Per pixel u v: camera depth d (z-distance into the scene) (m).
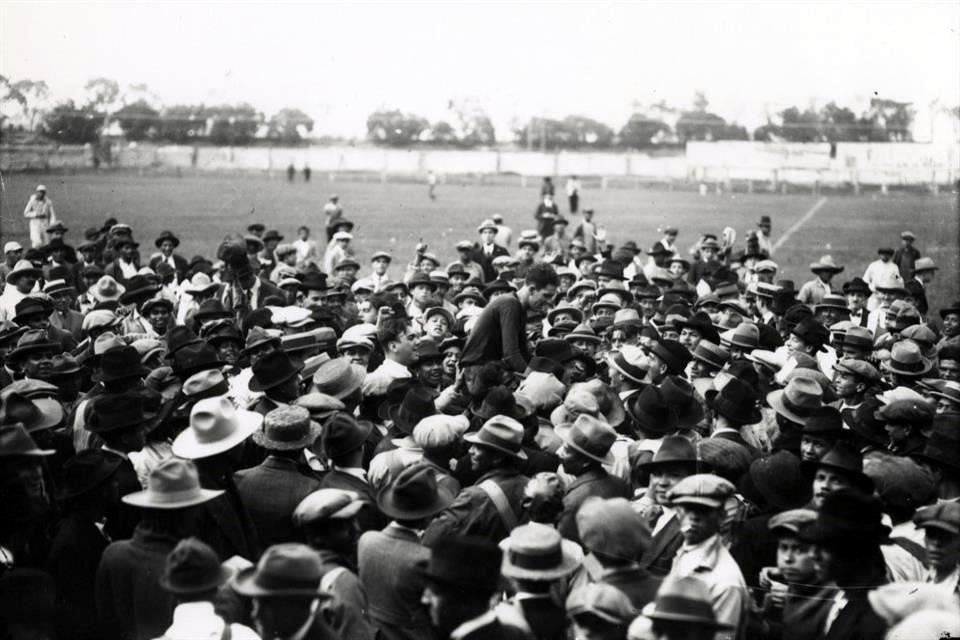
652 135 133.38
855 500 7.43
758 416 10.16
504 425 8.68
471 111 135.50
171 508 7.45
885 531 7.52
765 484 8.67
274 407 10.47
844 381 12.62
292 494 8.64
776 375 13.18
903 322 16.97
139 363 10.15
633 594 6.88
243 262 18.45
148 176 79.94
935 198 74.94
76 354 14.38
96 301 17.62
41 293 15.88
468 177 95.12
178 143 102.62
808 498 8.60
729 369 11.80
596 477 8.63
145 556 7.43
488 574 6.44
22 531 8.12
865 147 84.75
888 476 8.82
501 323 13.09
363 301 18.78
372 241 51.59
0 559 8.05
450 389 11.55
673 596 6.13
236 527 8.31
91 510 8.02
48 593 7.59
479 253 27.02
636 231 57.09
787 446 10.19
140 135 101.81
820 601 7.38
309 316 15.23
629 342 15.28
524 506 8.23
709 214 65.62
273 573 6.23
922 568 8.07
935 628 6.56
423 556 7.57
